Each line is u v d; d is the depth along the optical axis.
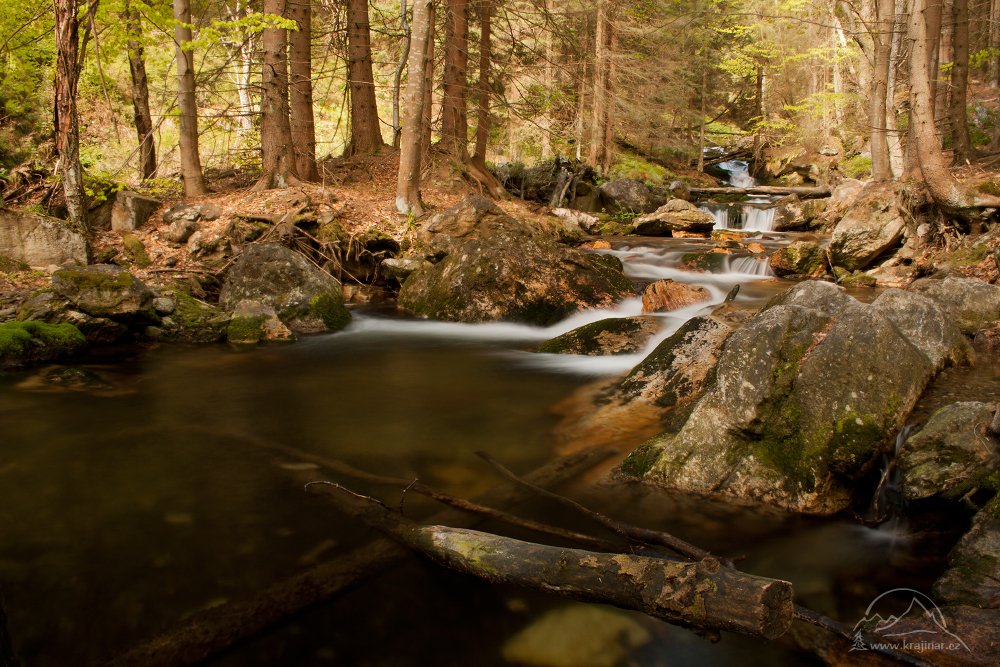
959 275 8.56
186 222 10.38
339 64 22.66
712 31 26.78
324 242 10.65
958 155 15.74
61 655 2.17
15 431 4.48
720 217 20.09
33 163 11.13
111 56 12.32
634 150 29.45
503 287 8.98
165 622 2.34
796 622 2.37
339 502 3.31
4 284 7.78
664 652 2.26
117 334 7.29
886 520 3.14
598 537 2.95
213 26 10.66
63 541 2.93
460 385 5.78
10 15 11.05
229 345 7.50
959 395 3.68
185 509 3.27
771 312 3.70
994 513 2.60
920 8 10.18
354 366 6.56
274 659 2.19
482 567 2.50
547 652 2.25
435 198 14.68
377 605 2.48
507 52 18.95
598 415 4.66
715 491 3.42
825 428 3.28
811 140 27.66
